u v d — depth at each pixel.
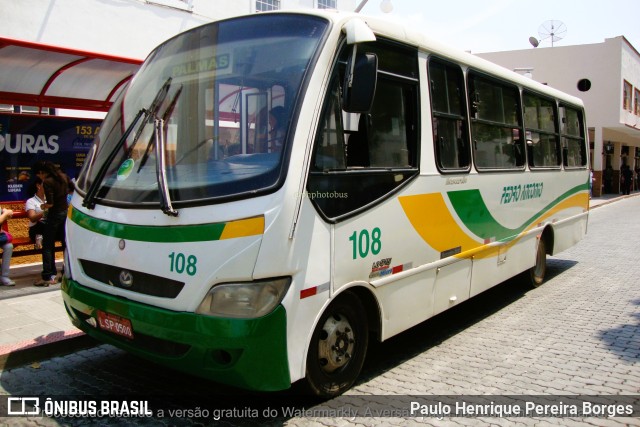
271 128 3.90
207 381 4.82
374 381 4.82
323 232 3.97
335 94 4.13
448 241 5.57
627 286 8.64
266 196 3.66
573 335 6.16
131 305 3.94
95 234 4.27
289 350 3.76
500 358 5.42
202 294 3.63
